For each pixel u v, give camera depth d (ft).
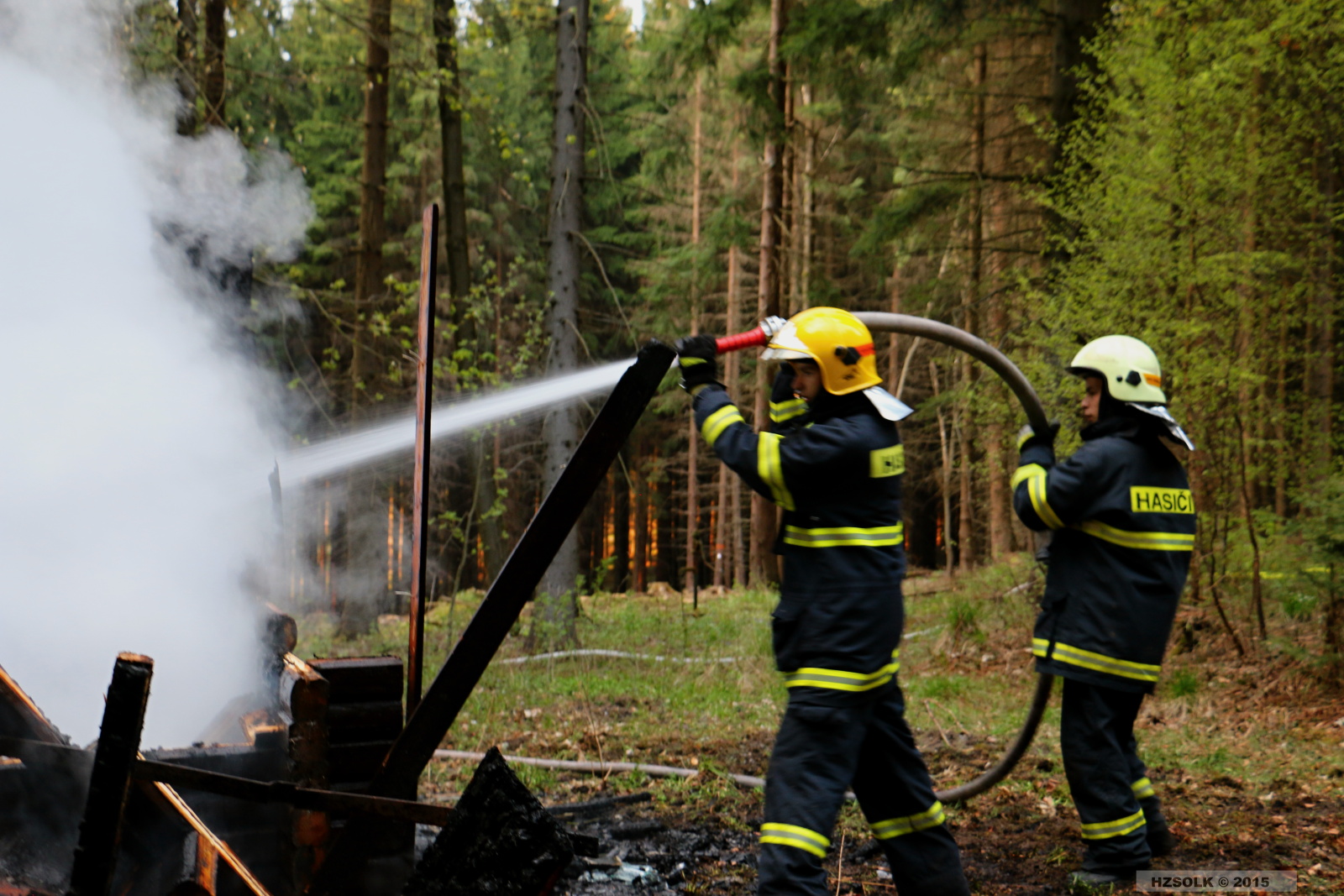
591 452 7.75
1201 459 22.93
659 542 93.50
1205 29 21.52
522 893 5.59
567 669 25.57
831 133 53.83
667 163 38.47
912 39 29.76
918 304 37.14
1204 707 18.89
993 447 31.68
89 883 6.01
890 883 10.87
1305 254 24.17
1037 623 11.49
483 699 21.09
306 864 7.48
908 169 32.30
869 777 9.04
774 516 54.65
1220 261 21.39
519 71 55.21
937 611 34.63
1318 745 16.14
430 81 32.14
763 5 33.86
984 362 11.11
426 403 8.12
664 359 7.80
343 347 44.78
